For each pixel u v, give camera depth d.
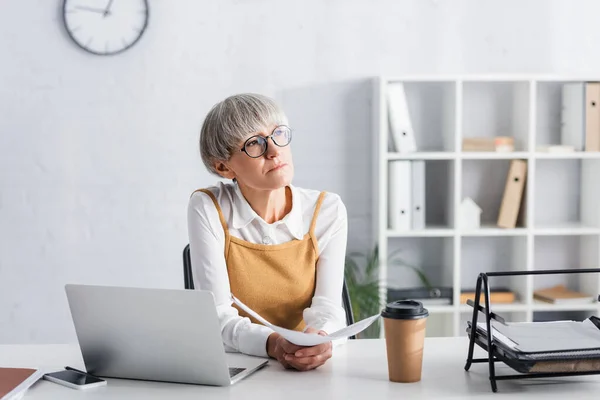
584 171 3.73
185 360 1.50
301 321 1.92
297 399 1.42
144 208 3.63
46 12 3.52
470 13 3.67
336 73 3.64
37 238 3.60
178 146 3.62
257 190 1.85
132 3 3.54
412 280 3.77
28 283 3.62
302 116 3.64
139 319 1.51
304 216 1.92
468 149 3.55
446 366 1.61
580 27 3.71
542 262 3.82
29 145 3.57
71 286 1.54
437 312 3.61
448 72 3.67
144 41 3.57
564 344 1.47
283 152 1.76
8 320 3.63
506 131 3.73
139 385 1.53
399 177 3.46
